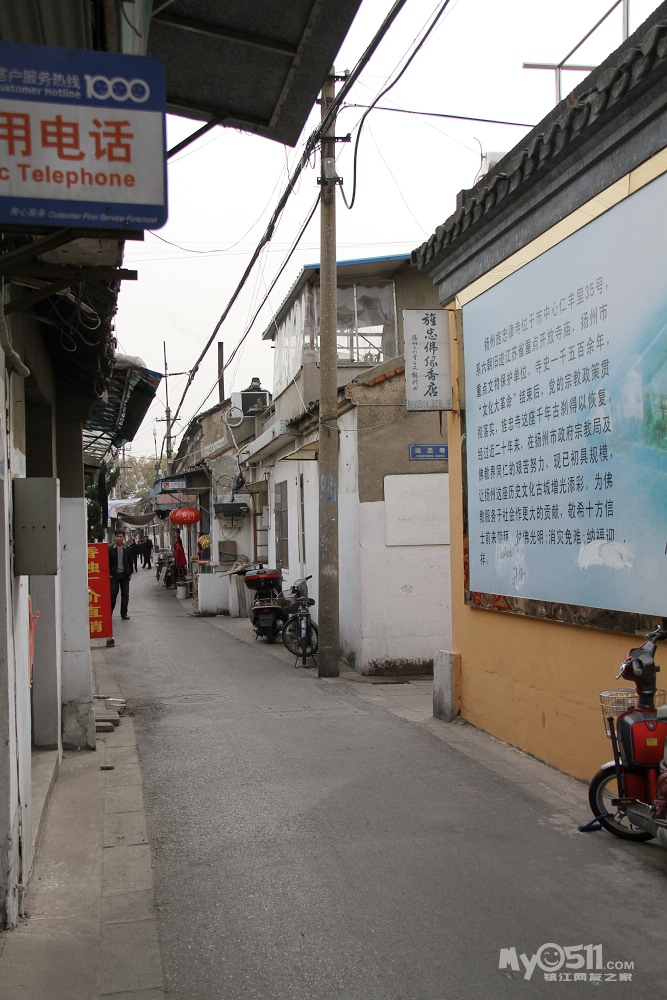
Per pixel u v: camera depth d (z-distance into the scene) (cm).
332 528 1195
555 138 608
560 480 650
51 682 685
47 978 364
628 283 561
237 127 615
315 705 967
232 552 2303
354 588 1251
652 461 539
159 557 3722
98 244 395
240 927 410
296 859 493
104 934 406
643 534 548
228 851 510
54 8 364
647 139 536
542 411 677
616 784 545
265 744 773
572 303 630
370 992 348
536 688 705
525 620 722
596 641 613
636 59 509
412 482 1218
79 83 358
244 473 2245
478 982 354
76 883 468
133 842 529
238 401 2345
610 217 580
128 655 1398
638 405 552
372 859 491
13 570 432
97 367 688
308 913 422
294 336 1691
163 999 347
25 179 354
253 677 1182
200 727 848
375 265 1538
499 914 418
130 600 2695
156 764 711
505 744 759
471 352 814
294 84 554
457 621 872
